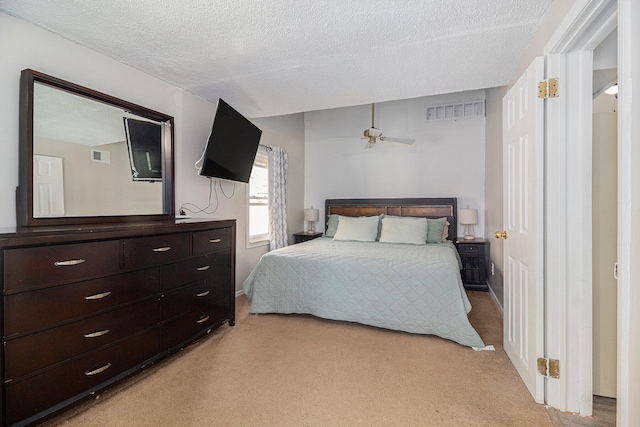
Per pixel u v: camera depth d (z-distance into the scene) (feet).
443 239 14.24
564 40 4.85
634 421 3.11
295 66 7.96
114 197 7.34
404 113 16.26
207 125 10.52
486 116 14.62
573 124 5.16
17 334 4.57
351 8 5.54
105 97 7.08
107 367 5.75
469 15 5.74
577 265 5.18
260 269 10.50
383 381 6.37
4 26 5.70
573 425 4.98
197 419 5.24
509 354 7.22
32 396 4.73
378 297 8.98
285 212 15.35
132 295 6.21
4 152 5.71
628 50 3.07
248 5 5.46
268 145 14.57
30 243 4.70
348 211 16.89
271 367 6.95
